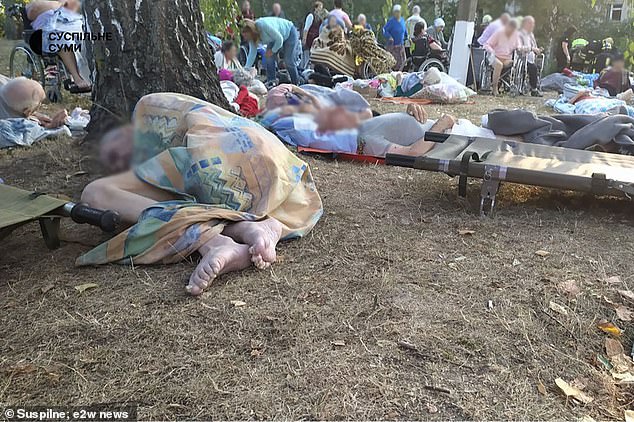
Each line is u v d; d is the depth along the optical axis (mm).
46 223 3084
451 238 3404
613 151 4570
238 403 1984
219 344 2307
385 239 3359
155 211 2980
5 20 9664
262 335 2369
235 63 8906
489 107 9070
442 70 12102
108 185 3209
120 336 2352
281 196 3342
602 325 2527
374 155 5074
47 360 2199
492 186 3695
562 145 4660
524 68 10719
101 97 4965
